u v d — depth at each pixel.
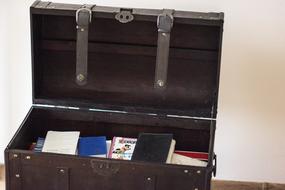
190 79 1.85
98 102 1.88
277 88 2.10
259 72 2.09
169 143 1.79
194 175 1.54
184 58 1.82
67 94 1.90
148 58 1.84
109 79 1.88
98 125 1.92
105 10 1.73
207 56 1.81
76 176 1.58
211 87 1.84
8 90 2.20
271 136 2.18
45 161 1.57
